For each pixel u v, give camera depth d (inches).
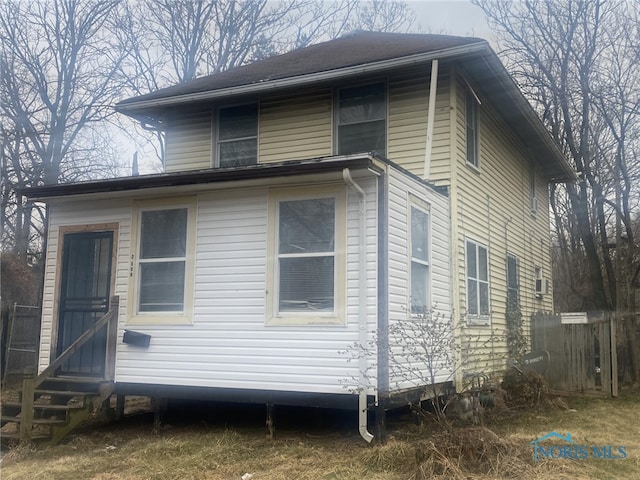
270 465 268.2
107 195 355.9
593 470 258.4
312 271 312.8
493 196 496.1
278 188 325.1
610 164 745.0
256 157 480.1
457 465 243.4
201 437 325.7
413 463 254.5
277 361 312.0
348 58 466.0
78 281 370.9
